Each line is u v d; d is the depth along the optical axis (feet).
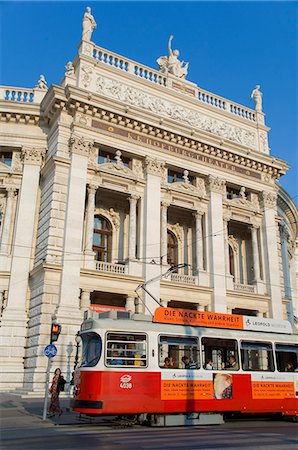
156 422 47.16
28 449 29.55
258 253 113.09
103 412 44.24
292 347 58.90
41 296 79.46
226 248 106.22
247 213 113.19
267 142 122.11
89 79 95.81
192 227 110.32
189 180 108.17
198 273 99.91
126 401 45.52
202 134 105.91
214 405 50.31
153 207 95.76
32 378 74.38
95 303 92.63
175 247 108.06
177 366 49.42
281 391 55.67
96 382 45.29
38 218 92.12
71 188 85.92
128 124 96.73
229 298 101.76
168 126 101.19
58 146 88.79
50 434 38.29
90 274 84.12
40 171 95.20
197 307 97.81
